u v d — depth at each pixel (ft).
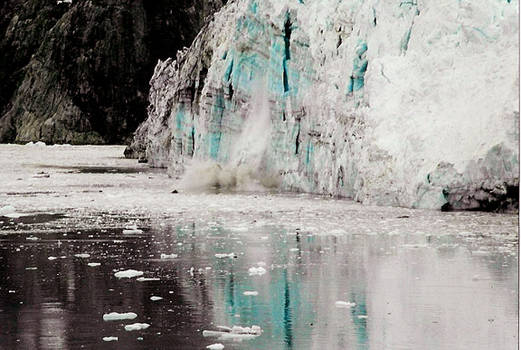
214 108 170.19
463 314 65.62
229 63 168.66
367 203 130.93
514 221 111.65
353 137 136.56
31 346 57.88
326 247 95.40
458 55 127.65
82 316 65.62
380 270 82.23
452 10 130.21
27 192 166.09
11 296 72.43
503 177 117.80
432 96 127.34
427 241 98.07
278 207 131.95
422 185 123.44
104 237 104.22
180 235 105.29
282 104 156.25
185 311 66.90
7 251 94.68
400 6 138.00
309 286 75.41
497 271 81.05
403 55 134.10
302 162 153.07
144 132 323.37
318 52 148.56
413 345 57.82
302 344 58.08
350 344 58.08
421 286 75.10
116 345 57.93
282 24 154.92
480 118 120.98
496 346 57.62
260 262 86.69
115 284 76.84
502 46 123.85
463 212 120.57
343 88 139.95
